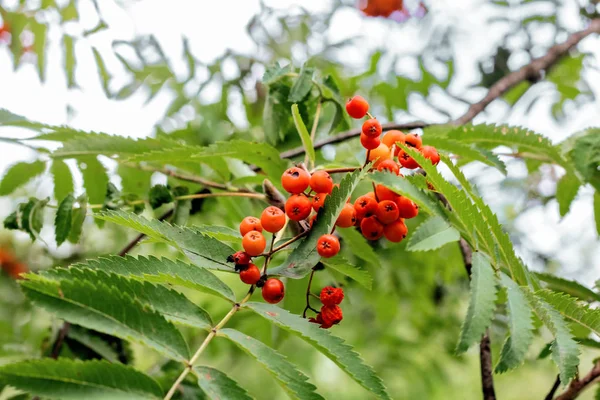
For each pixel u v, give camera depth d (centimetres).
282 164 39
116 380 24
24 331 53
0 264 72
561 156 41
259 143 37
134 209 44
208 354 60
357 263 56
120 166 47
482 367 37
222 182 47
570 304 29
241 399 26
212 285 29
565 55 66
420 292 66
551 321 28
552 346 28
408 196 29
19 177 44
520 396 106
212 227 32
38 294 25
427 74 64
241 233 31
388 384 67
